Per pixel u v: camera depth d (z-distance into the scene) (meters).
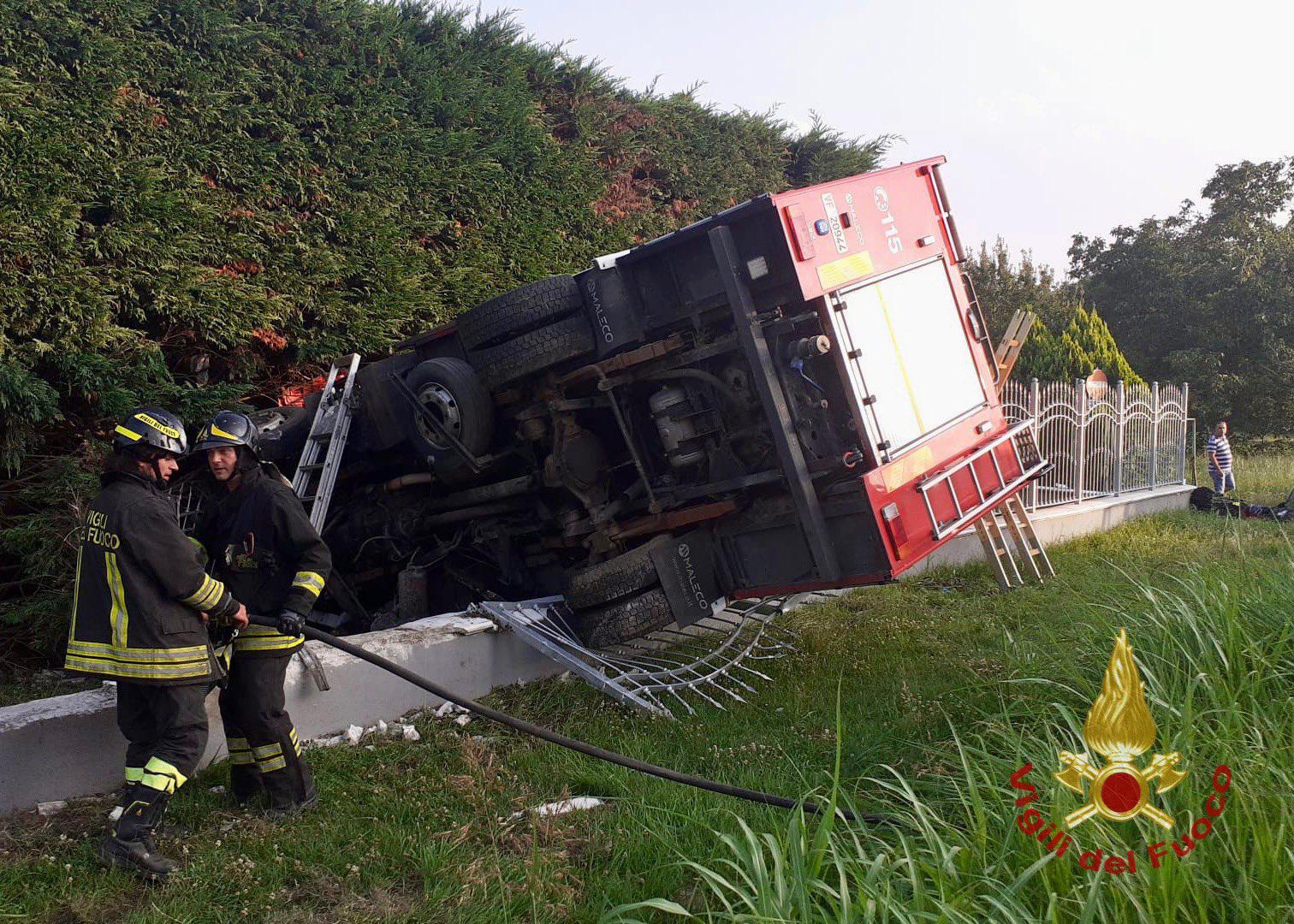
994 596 8.05
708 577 5.98
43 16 6.40
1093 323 15.66
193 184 7.36
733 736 5.05
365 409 7.32
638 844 3.71
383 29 8.86
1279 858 2.72
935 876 2.76
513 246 10.05
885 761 4.42
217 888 3.48
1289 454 24.67
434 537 7.54
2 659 6.12
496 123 9.90
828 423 5.67
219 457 4.21
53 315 6.49
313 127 8.39
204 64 7.49
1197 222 30.36
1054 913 2.48
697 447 5.98
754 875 2.94
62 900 3.37
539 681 6.13
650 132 11.94
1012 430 7.12
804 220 5.55
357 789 4.38
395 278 8.76
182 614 3.68
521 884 3.45
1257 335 27.12
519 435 6.59
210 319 7.40
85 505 6.16
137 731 3.73
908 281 6.39
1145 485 13.62
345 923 3.24
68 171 6.61
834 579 5.48
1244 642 4.34
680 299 5.86
